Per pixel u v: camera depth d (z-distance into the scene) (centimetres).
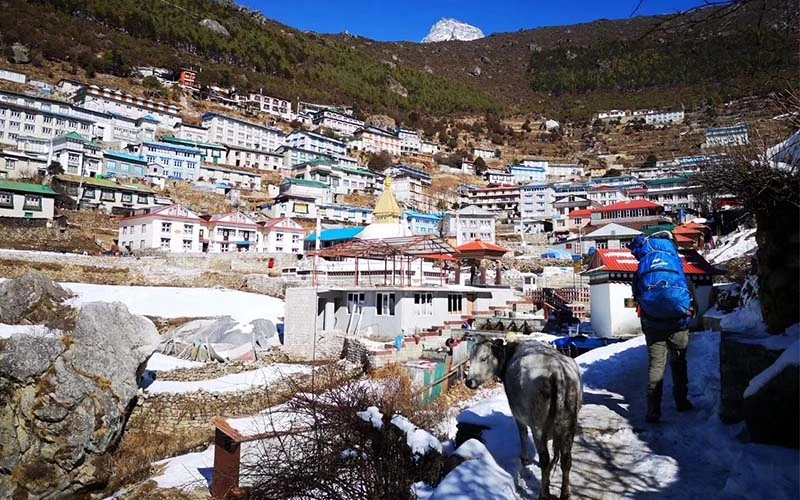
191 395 1769
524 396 499
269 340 2667
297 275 3756
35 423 1488
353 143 12456
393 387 1081
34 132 7294
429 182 10431
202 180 8069
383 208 3950
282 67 16038
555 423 474
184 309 3216
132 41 12988
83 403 1550
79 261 3881
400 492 543
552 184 9250
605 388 905
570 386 484
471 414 727
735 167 578
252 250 5819
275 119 12625
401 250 2592
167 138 8425
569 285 3944
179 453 1576
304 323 2508
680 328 687
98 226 5544
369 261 3228
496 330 2506
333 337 2417
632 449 614
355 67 19538
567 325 2548
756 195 578
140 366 1828
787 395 488
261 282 3897
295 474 610
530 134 16512
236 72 14250
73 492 1469
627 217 5947
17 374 1511
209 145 8988
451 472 503
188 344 2464
